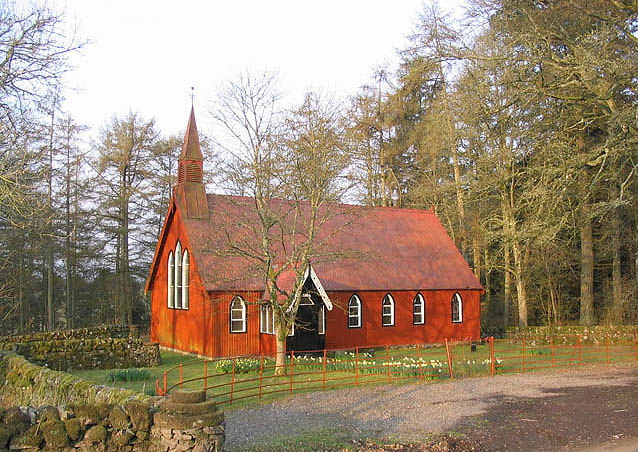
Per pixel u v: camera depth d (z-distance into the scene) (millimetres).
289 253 32156
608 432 14164
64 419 10250
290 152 24969
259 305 30359
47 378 15836
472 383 21547
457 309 37625
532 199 27516
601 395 19000
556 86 25281
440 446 12930
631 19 25094
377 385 21109
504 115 30859
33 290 48375
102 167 49500
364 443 13211
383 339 34125
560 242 38719
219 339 30125
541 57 25141
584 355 29516
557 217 26141
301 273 24453
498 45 27953
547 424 15047
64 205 45438
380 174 52000
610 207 24328
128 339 27469
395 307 34812
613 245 40531
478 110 29469
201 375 23656
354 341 32938
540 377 22984
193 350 31734
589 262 40188
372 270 34906
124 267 50781
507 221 33062
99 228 49688
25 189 23953
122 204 50062
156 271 37500
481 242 44312
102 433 10156
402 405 17531
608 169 26703
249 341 30984
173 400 10320
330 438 13602
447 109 41344
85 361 26328
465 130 37188
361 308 33469
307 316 30359
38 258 44094
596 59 22766
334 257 28547
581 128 26953
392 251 37094
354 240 36062
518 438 13688
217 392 19641
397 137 52188
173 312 34531
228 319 30484
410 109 50500
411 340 35156
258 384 21266
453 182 45031
